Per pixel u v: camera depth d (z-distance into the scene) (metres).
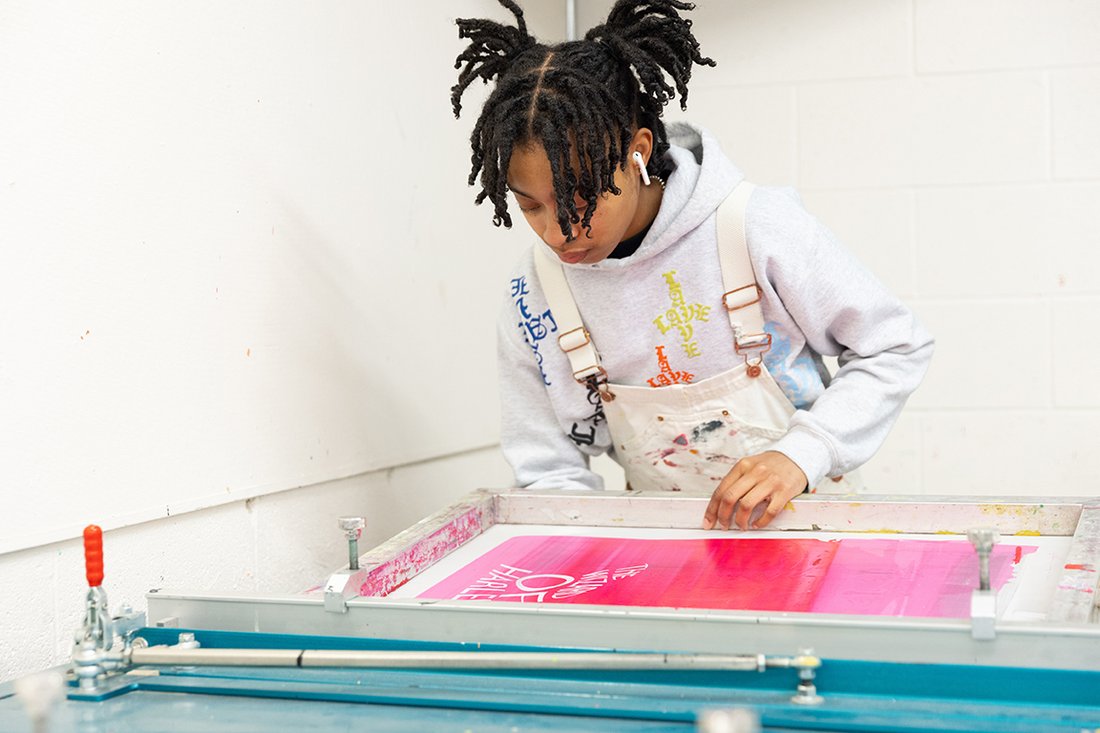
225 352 1.10
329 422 1.28
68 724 0.60
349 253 1.33
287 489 1.20
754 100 2.16
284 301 1.20
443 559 0.98
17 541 0.85
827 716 0.56
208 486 1.07
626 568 0.91
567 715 0.59
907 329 1.19
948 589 0.79
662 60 1.12
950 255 2.08
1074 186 2.03
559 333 1.22
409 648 0.68
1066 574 0.76
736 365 1.20
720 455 1.23
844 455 1.09
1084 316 2.03
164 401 1.01
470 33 1.17
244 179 1.13
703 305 1.18
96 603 0.68
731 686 0.61
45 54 0.88
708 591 0.82
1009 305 2.06
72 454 0.91
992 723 0.54
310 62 1.25
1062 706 0.57
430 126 1.56
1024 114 2.04
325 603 0.70
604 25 1.15
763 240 1.14
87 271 0.92
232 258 1.11
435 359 1.57
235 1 1.12
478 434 1.73
